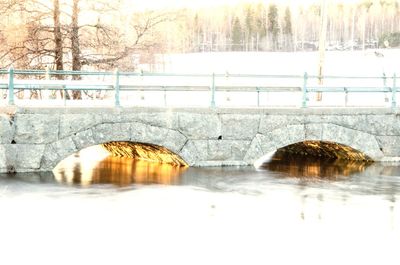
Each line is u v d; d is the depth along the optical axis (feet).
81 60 98.48
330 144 77.71
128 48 102.01
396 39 347.56
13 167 59.77
